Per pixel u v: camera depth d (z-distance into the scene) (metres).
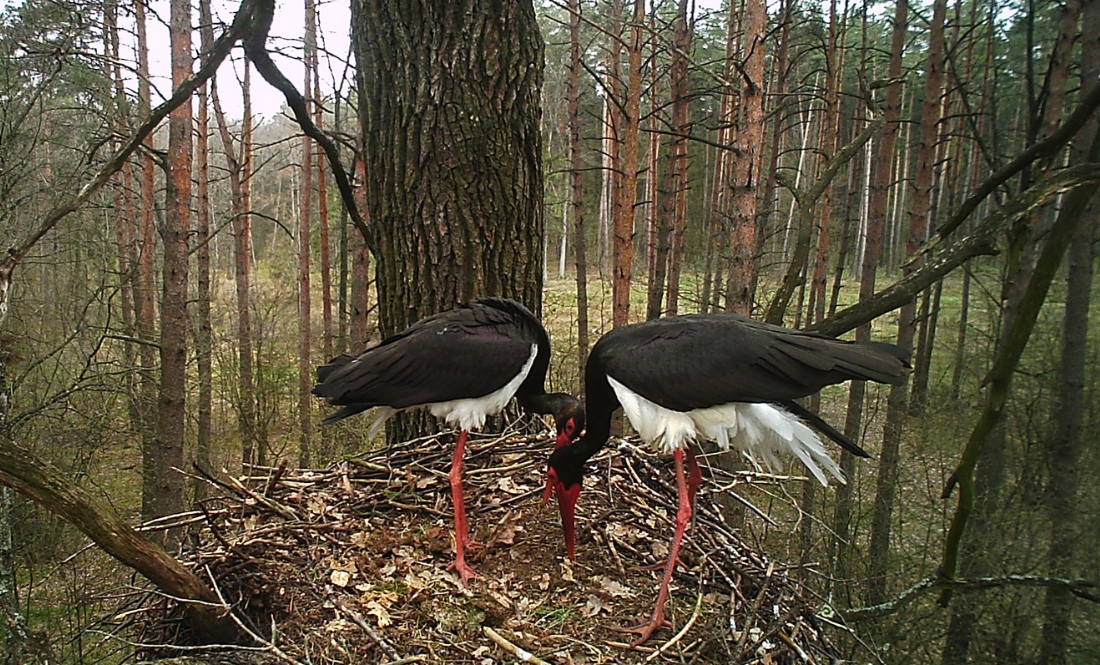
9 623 4.12
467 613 4.02
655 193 15.71
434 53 5.50
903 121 10.41
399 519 4.92
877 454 13.14
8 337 6.01
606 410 4.36
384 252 5.93
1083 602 8.13
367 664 3.74
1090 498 7.93
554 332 17.75
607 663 3.71
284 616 4.17
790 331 3.99
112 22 12.26
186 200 10.01
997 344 8.84
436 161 5.60
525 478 5.32
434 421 6.06
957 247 5.10
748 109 6.70
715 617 4.07
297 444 15.55
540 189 5.97
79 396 11.34
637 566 4.51
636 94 11.43
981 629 8.70
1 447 3.20
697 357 3.96
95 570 8.59
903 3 10.82
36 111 9.78
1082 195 4.68
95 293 10.58
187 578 3.75
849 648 8.37
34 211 9.86
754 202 6.82
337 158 5.89
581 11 13.11
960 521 5.49
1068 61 7.76
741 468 7.98
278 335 19.91
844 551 9.46
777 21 11.75
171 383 9.96
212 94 14.34
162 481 10.00
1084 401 8.27
